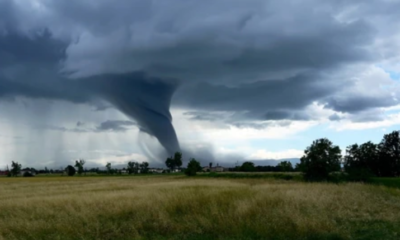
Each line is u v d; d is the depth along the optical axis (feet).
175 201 51.78
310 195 60.95
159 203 51.65
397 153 234.38
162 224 41.91
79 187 142.82
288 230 38.14
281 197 56.75
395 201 64.95
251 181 172.86
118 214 47.24
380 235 36.73
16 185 179.42
